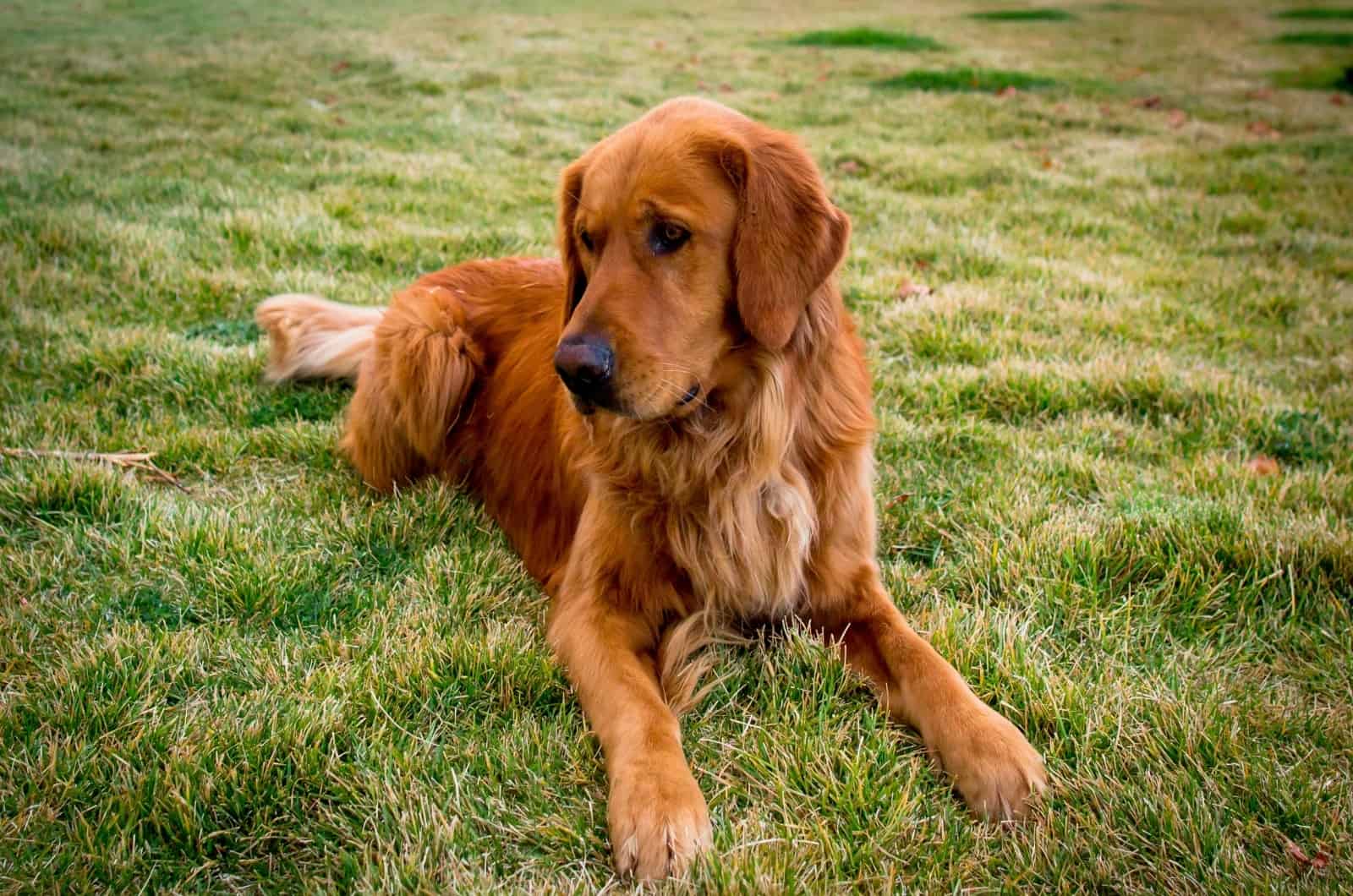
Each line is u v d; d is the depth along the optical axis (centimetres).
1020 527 334
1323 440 401
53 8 2236
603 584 278
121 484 340
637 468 271
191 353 448
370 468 373
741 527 272
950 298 549
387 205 716
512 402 351
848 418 285
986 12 2747
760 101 1193
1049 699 245
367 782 221
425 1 2903
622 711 233
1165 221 747
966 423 416
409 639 273
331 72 1353
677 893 191
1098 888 197
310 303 456
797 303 257
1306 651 276
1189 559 308
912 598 304
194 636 272
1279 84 1413
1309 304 568
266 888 200
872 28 2219
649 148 253
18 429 378
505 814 214
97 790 219
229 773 218
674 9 2791
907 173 859
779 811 218
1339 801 216
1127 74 1469
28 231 582
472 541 341
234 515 335
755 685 265
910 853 205
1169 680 257
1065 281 593
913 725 244
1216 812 212
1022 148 985
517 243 632
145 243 583
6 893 190
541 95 1208
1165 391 436
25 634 270
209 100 1113
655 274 250
